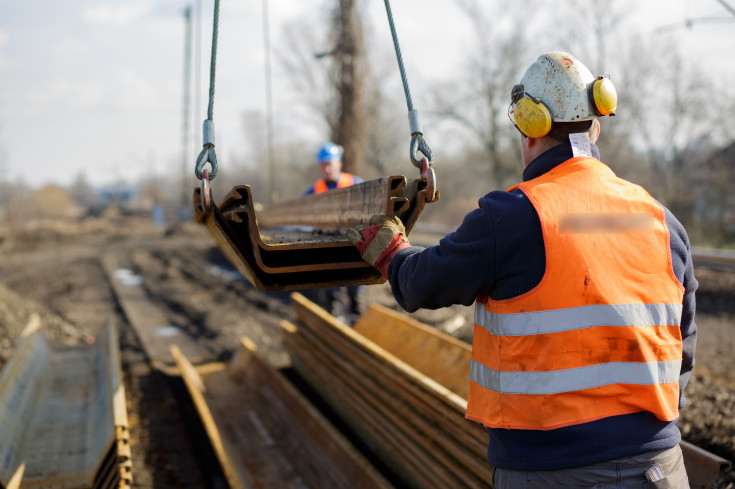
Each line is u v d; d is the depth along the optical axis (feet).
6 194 169.17
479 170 110.52
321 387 19.58
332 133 37.04
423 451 12.17
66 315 37.09
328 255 8.45
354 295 23.11
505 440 5.56
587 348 5.27
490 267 5.44
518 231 5.37
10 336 25.84
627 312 5.32
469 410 6.00
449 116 102.32
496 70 97.86
